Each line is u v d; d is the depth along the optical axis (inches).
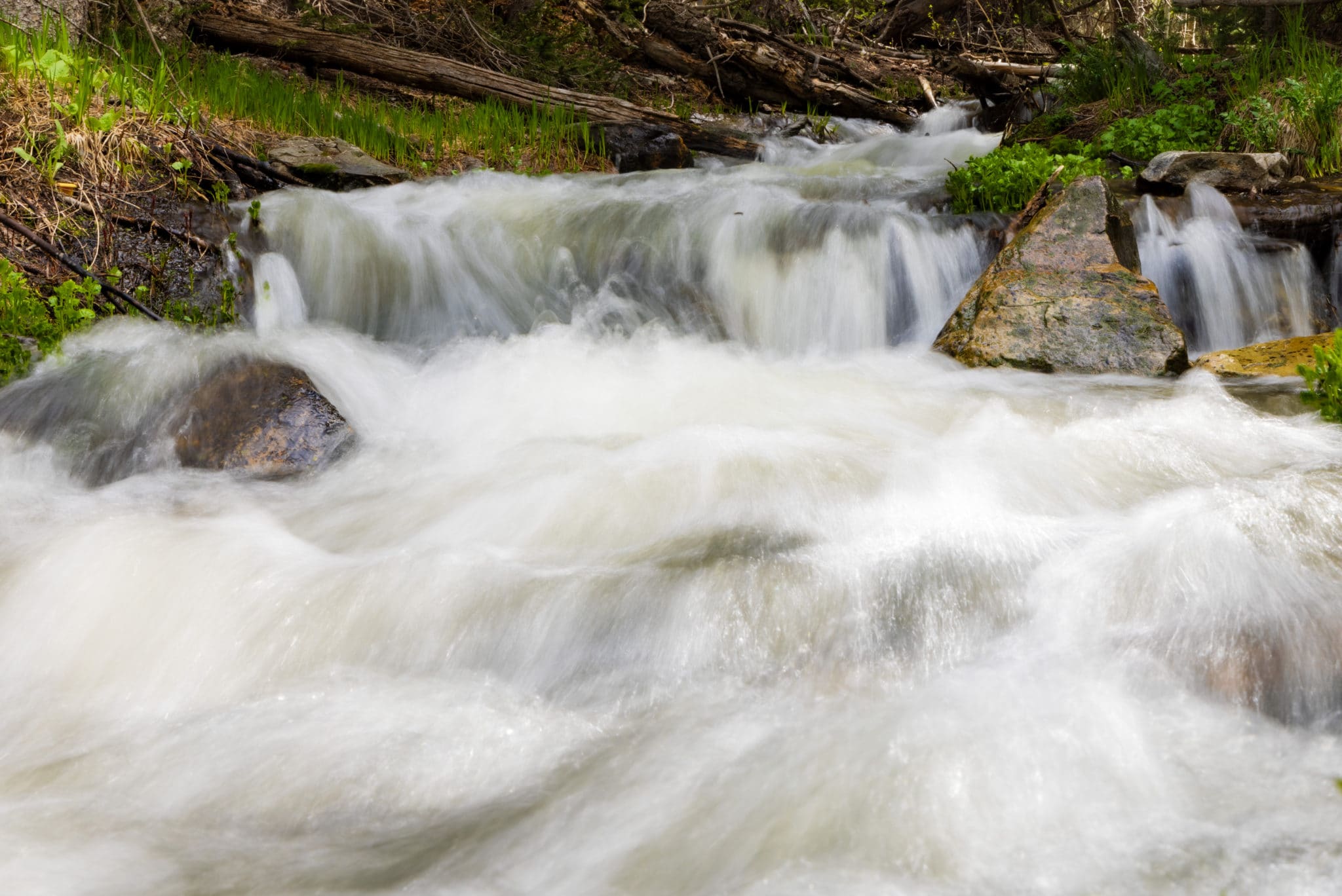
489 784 106.0
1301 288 295.1
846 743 104.1
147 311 231.5
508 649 128.0
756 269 297.7
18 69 262.8
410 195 324.5
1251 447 177.8
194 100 302.4
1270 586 122.0
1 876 93.0
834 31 651.5
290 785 107.0
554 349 261.4
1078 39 647.1
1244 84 388.2
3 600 144.0
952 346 249.4
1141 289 244.5
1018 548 139.9
